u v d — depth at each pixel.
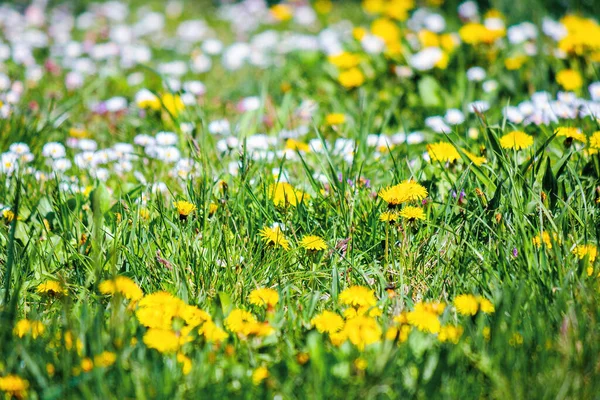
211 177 3.41
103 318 2.43
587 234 2.85
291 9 8.63
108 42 7.24
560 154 3.60
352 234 2.94
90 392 2.03
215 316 2.40
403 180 3.33
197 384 2.04
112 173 3.96
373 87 5.25
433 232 2.99
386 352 2.17
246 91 5.79
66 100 5.30
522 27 5.79
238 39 7.76
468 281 2.69
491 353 2.16
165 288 2.73
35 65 6.34
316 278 2.77
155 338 2.16
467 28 5.39
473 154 3.45
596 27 5.20
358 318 2.32
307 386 2.05
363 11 8.87
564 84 4.61
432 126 4.31
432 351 2.23
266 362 2.26
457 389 2.06
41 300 2.71
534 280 2.56
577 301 2.44
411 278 2.78
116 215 3.15
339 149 3.96
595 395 2.05
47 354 2.20
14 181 3.60
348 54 5.40
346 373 2.10
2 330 2.28
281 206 3.18
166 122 4.61
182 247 2.90
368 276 2.83
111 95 5.61
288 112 4.67
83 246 2.99
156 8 9.50
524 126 4.06
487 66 5.36
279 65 6.37
